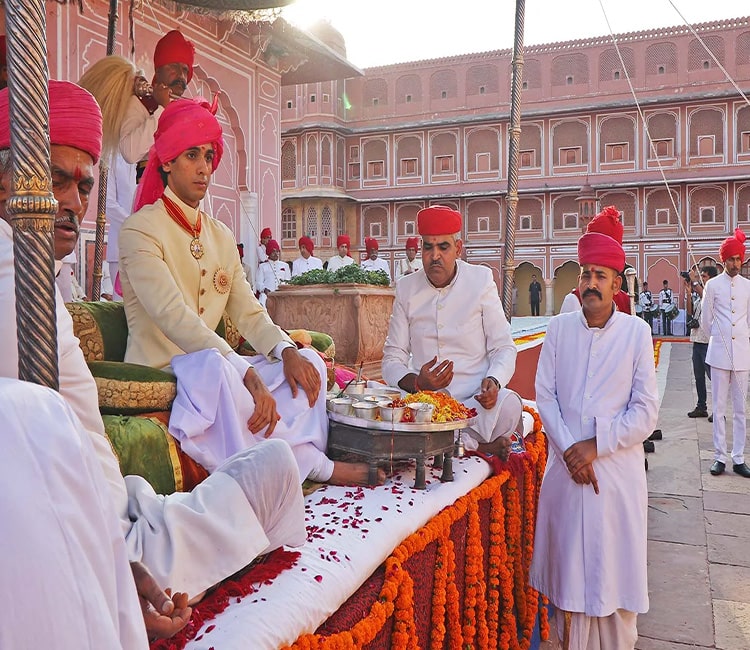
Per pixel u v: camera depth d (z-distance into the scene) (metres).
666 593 3.39
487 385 2.75
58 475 0.65
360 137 34.06
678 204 29.88
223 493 1.42
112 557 0.70
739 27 28.66
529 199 31.91
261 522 1.50
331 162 33.31
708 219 29.59
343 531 1.77
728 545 4.03
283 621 1.33
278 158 11.84
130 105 3.52
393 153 33.59
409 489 2.23
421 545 1.93
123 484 1.36
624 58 30.03
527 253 32.00
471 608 2.31
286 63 11.77
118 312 2.46
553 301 31.94
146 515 1.34
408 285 3.05
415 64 32.84
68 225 1.46
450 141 32.81
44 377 1.01
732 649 2.84
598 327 2.57
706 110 29.34
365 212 34.09
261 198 11.38
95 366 1.98
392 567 1.76
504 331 2.98
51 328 1.01
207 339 2.19
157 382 1.97
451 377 2.71
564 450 2.45
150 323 2.31
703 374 8.05
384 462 2.25
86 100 1.45
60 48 7.21
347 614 1.56
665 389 10.64
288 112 33.53
